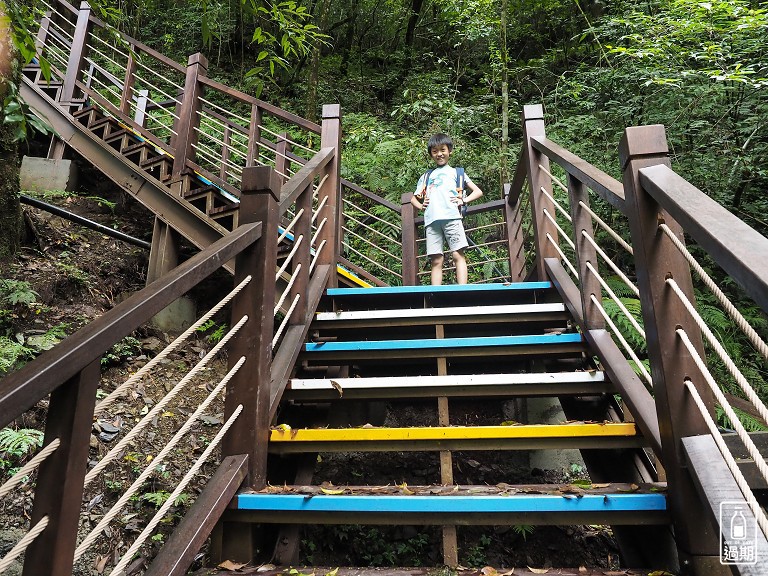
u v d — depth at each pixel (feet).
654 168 4.29
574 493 4.43
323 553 7.09
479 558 7.29
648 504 4.13
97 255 12.26
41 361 2.59
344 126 21.83
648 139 4.51
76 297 10.64
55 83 15.29
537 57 29.78
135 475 7.35
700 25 13.26
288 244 10.66
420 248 17.11
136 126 13.19
